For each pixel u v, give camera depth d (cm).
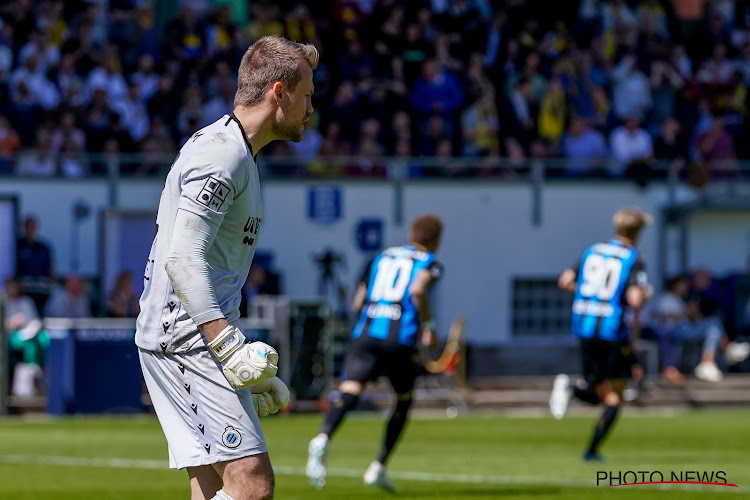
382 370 3167
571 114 7744
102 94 6862
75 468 3656
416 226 3272
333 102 7312
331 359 5903
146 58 7138
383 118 7338
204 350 1522
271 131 1568
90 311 6384
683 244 7525
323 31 7588
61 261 6469
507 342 6969
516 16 7875
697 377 6831
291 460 3956
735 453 4147
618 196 7494
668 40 8400
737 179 7525
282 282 6969
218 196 1493
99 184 6544
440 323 7256
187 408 1534
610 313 3853
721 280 7381
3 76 6875
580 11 8100
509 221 7350
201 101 7081
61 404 5472
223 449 1516
